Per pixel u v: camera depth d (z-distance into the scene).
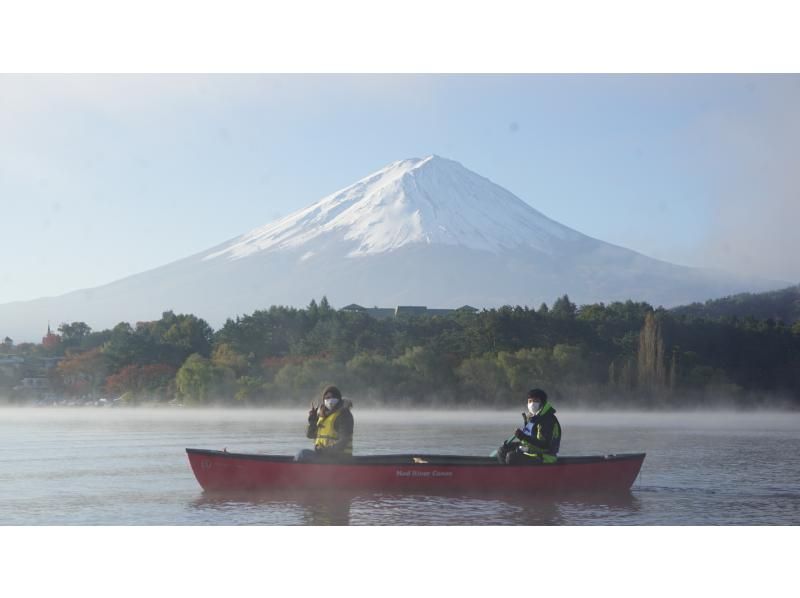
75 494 20.45
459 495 20.00
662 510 18.78
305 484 20.09
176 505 18.95
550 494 20.27
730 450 35.59
